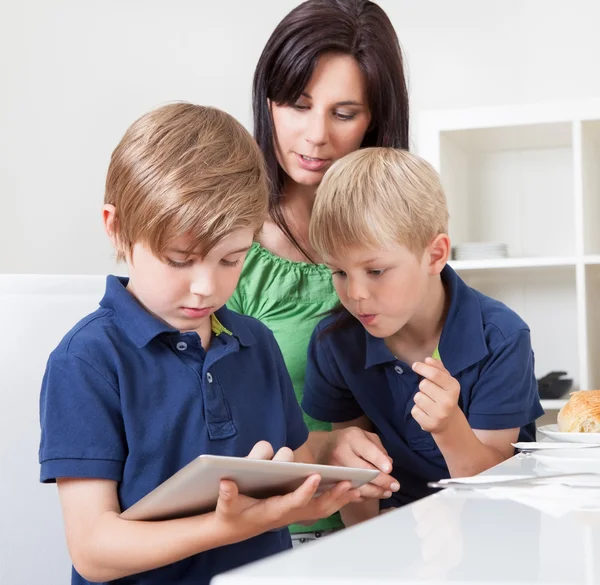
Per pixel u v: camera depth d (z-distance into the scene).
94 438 0.83
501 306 1.29
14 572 0.96
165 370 0.89
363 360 1.27
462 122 2.57
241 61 3.32
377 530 0.42
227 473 0.60
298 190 1.43
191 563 0.88
